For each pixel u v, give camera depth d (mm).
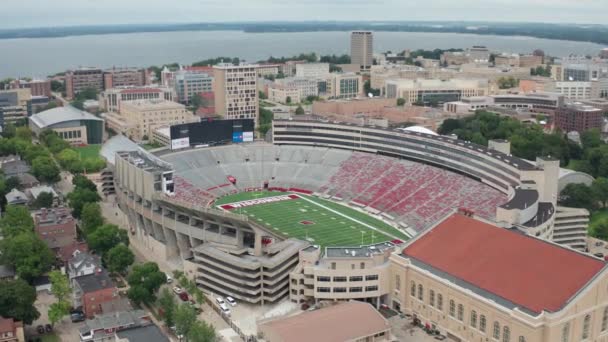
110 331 184875
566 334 166750
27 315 191750
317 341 175375
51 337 192000
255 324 198875
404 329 195500
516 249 189125
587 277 171625
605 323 176750
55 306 195500
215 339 182875
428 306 195375
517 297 173875
